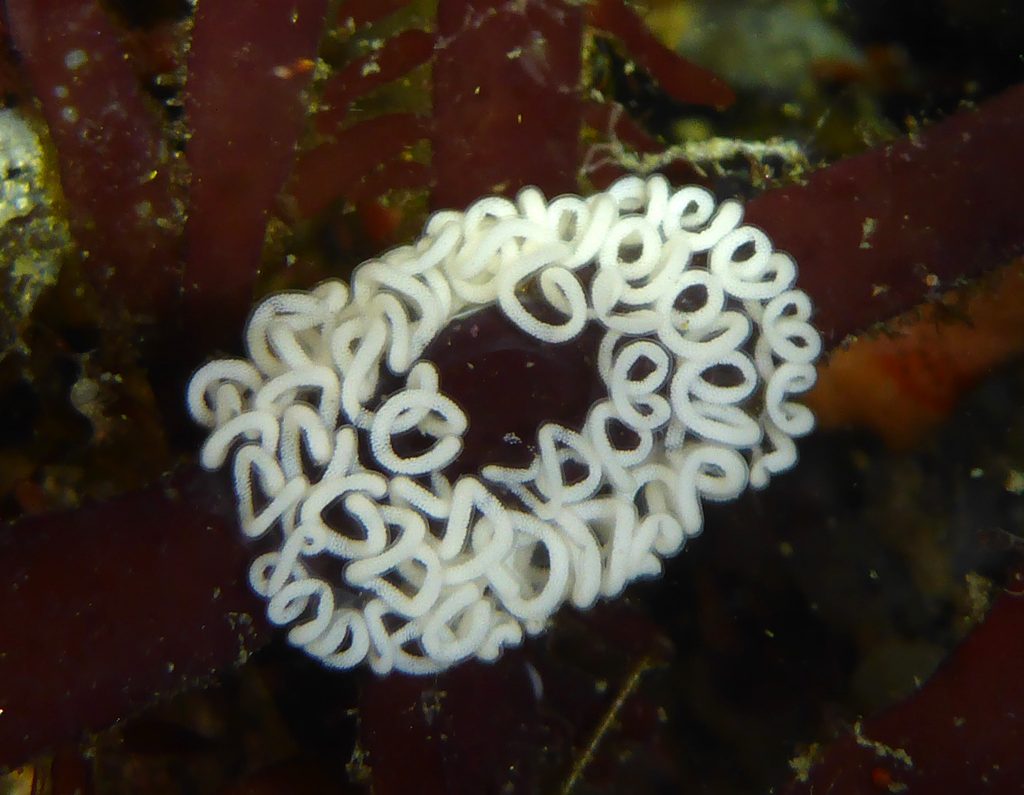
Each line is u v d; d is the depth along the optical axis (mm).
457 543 47
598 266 48
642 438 48
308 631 47
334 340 47
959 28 54
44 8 47
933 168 49
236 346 49
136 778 53
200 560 47
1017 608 49
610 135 53
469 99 48
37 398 51
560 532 48
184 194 48
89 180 48
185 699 53
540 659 54
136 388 51
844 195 49
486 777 50
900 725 49
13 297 50
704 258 49
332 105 50
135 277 49
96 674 46
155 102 50
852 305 50
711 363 48
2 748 46
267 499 47
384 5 50
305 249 53
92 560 46
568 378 48
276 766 53
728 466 49
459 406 48
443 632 48
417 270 47
